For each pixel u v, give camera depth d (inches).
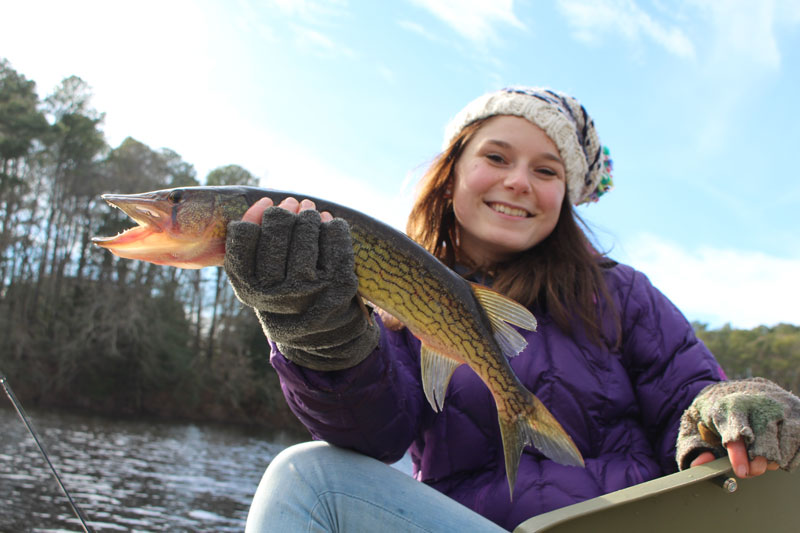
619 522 24.4
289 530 25.4
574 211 37.6
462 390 30.9
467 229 35.7
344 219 25.6
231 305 495.8
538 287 33.4
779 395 25.4
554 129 34.5
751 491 25.4
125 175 511.5
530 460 29.6
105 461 183.6
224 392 450.9
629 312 33.3
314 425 27.5
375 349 27.0
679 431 27.8
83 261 474.9
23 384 383.6
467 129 36.3
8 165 478.3
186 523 118.3
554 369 31.2
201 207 25.2
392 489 26.7
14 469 147.7
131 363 416.8
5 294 442.6
